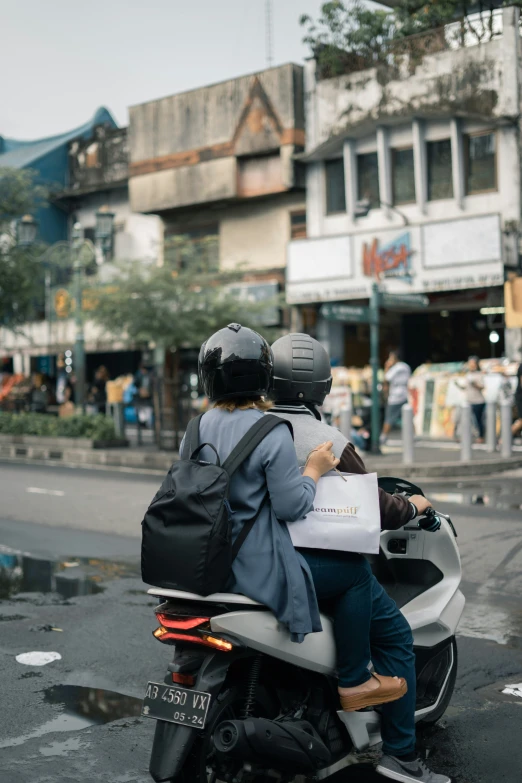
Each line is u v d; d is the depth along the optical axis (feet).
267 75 82.79
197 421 10.64
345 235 75.61
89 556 26.55
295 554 9.87
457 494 38.47
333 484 10.32
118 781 11.64
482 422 60.39
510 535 28.32
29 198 84.48
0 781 11.58
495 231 67.31
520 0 72.33
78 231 65.87
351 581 10.47
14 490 42.60
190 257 69.56
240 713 10.03
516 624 19.02
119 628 18.84
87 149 106.83
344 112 77.66
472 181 71.61
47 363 109.70
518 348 67.92
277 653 9.86
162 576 9.65
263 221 87.04
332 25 78.23
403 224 74.13
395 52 73.87
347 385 65.62
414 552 13.50
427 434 66.18
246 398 10.53
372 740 11.30
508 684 15.44
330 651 10.52
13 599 21.35
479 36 70.13
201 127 88.17
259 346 10.52
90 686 15.34
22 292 82.74
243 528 9.85
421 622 12.64
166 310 59.77
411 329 82.84
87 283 66.44
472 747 12.79
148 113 92.63
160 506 9.61
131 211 94.38
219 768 9.92
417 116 73.15
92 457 59.72
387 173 75.56
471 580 22.84
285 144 81.76
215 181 87.10
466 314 78.89
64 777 11.74
